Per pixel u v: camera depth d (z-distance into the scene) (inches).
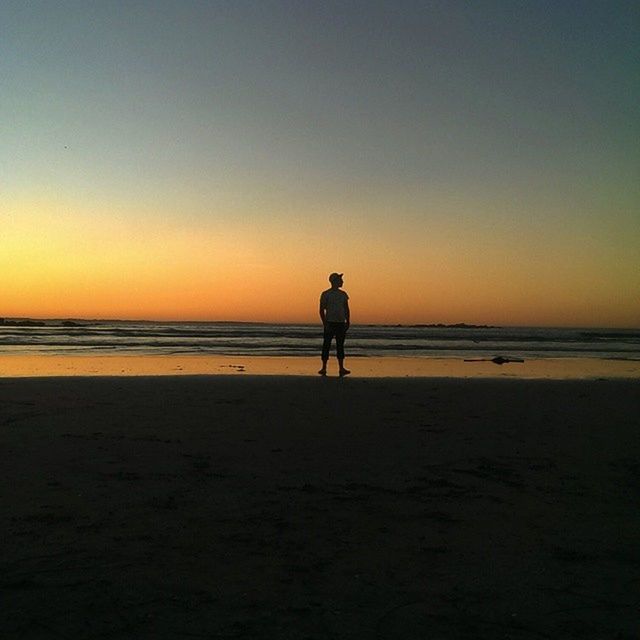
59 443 222.7
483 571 126.6
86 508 156.4
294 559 129.7
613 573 127.3
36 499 162.1
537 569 128.4
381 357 842.8
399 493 177.3
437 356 890.1
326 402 331.3
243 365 657.6
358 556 132.3
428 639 99.7
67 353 828.0
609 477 199.8
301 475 192.7
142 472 189.9
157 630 99.9
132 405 307.0
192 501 164.7
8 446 216.4
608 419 298.8
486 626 104.5
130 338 1360.7
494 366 701.9
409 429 264.2
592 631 103.7
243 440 237.0
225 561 127.6
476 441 244.5
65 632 98.6
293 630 101.2
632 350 1246.9
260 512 157.9
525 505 169.8
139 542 136.1
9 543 133.4
